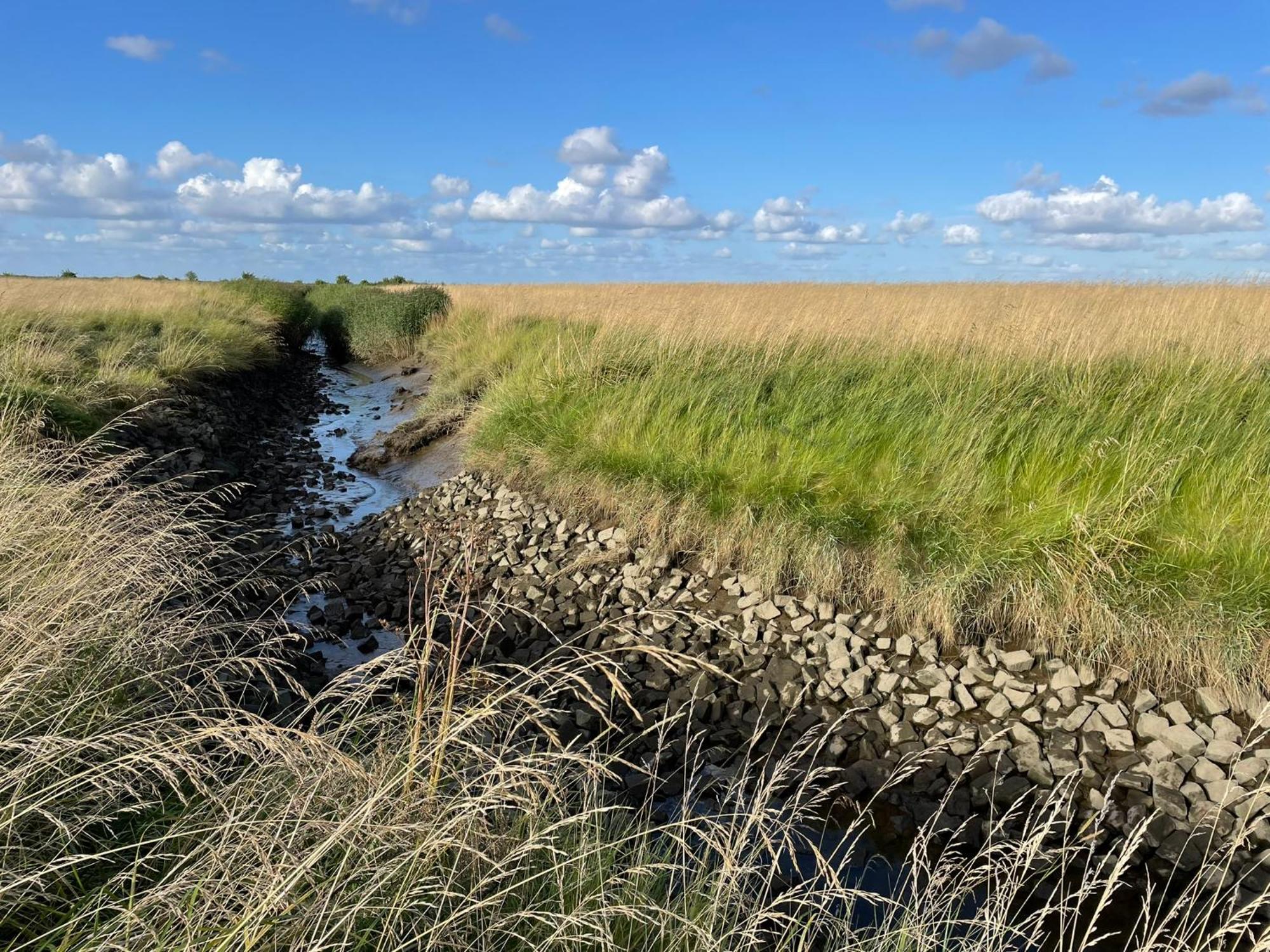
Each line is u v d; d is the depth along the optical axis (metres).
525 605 7.94
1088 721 5.59
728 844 3.22
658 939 2.85
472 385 16.61
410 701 3.69
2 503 4.74
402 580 8.71
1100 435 7.68
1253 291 14.43
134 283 36.62
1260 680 5.62
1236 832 4.66
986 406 8.66
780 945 3.17
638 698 6.27
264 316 28.30
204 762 3.29
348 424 18.45
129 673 3.77
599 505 9.59
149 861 2.86
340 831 2.33
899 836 4.88
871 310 15.20
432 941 2.39
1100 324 11.38
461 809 2.79
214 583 6.15
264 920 2.31
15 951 2.32
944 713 5.84
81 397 11.16
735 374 10.81
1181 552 6.38
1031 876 4.48
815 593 7.25
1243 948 4.01
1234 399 8.18
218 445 12.96
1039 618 6.39
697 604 7.55
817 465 8.33
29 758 2.85
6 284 29.12
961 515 7.29
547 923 2.56
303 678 5.99
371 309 28.64
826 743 5.66
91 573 4.05
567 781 3.98
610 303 20.00
